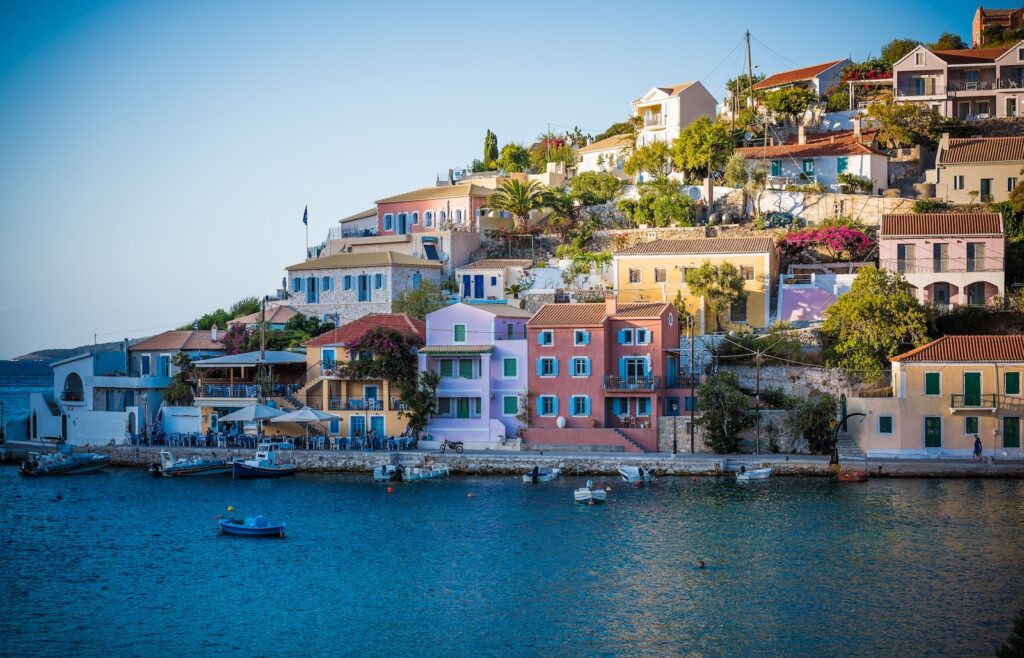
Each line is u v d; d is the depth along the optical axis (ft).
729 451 343.87
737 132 568.41
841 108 570.46
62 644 209.46
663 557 255.29
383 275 464.65
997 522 273.13
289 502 321.11
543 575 245.45
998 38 633.61
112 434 416.46
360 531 285.43
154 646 208.13
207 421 401.70
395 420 378.32
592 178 523.70
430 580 244.01
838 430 343.67
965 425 328.90
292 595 236.22
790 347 363.76
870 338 353.10
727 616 217.36
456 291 474.49
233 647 207.00
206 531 291.79
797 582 235.81
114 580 248.73
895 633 206.28
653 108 577.43
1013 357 325.01
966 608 217.97
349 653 203.10
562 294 437.17
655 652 200.75
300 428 389.80
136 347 451.94
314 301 482.69
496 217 528.22
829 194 469.57
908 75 554.87
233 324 465.47
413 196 537.24
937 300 387.14
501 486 332.80
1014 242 403.34
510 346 370.94
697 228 467.93
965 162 452.35
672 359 372.99
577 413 362.74
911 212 449.48
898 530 269.03
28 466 378.32
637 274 421.18
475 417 371.97
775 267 422.41
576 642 206.18
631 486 325.01
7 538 286.87
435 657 200.54
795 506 294.25
